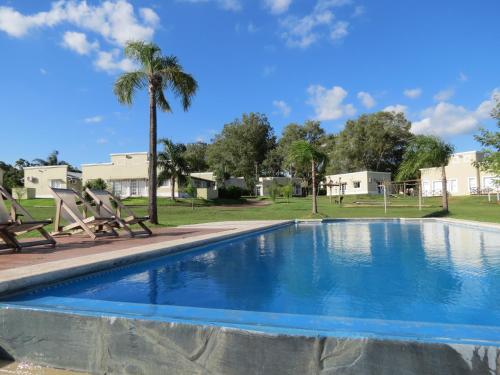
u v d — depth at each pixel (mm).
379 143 61781
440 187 44312
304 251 8523
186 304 4098
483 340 2424
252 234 12336
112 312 3141
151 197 15484
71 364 3047
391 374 2436
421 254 7863
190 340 2799
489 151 15859
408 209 27641
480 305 4062
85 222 9266
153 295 4488
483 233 12461
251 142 72250
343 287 4945
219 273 5953
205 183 48469
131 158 38125
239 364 2678
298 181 63969
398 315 3723
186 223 16859
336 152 64312
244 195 57438
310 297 4434
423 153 24484
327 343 2541
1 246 6684
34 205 30234
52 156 80438
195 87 16578
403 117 64312
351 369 2498
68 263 5098
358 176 51281
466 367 2332
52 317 3150
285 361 2596
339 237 11609
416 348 2414
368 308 3973
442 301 4215
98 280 5281
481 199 34938
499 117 15719
